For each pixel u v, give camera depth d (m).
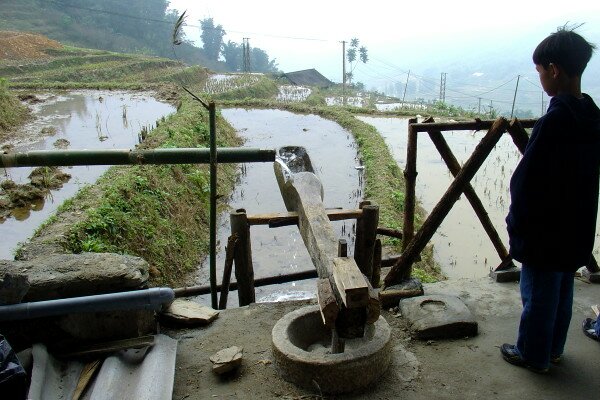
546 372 2.97
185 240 8.55
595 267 4.00
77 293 3.19
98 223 6.75
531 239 2.65
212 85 30.00
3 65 28.95
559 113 2.46
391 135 16.77
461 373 3.02
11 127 14.34
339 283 2.44
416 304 3.58
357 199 10.68
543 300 2.78
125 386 2.92
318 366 2.80
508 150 14.66
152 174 9.20
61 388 2.94
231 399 2.87
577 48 2.48
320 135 16.38
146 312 3.33
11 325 3.13
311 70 43.91
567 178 2.52
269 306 3.83
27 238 7.22
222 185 11.50
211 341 3.42
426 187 11.70
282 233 9.34
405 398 2.83
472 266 8.02
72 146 12.38
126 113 16.62
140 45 54.25
